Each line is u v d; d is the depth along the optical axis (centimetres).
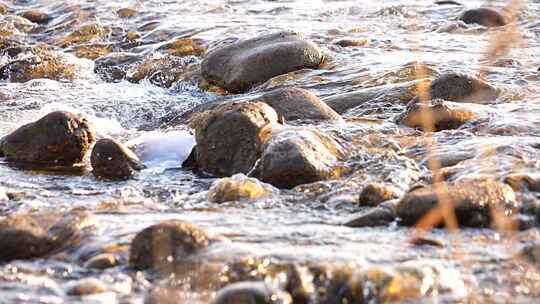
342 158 1673
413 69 2419
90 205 1488
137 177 1731
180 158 1834
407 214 1320
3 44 3312
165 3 3797
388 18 3347
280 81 2462
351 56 2673
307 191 1538
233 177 1561
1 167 1802
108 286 1116
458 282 1098
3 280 1138
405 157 1675
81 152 1848
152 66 2853
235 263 1129
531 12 3164
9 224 1247
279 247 1219
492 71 2356
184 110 2352
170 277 1130
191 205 1492
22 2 3953
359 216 1341
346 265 1099
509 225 1280
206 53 2708
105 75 2898
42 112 2367
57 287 1118
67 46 3250
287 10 3581
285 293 1039
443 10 3434
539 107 1989
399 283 1076
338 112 2148
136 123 2356
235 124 1736
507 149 1661
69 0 3875
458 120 1881
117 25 3434
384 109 2114
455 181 1429
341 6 3606
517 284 1105
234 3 3788
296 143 1614
